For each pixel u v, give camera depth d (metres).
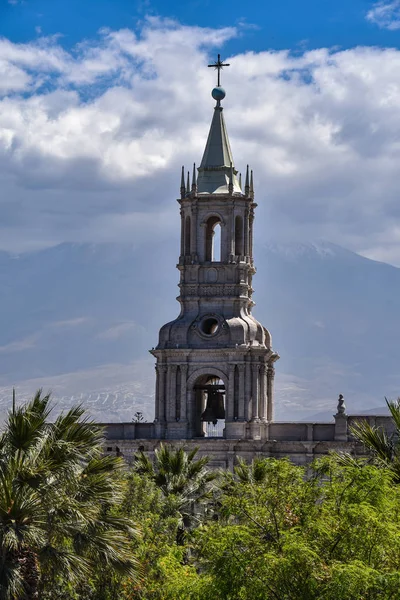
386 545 168.38
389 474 180.12
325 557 168.38
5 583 162.50
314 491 178.25
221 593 168.00
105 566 174.75
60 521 170.25
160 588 185.75
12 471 166.75
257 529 174.50
